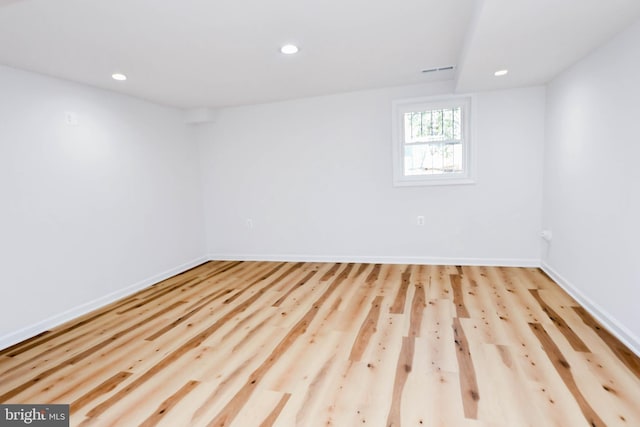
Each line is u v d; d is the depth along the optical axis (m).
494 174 4.02
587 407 1.71
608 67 2.47
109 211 3.61
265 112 4.71
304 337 2.56
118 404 1.88
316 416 1.73
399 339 2.46
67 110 3.20
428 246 4.33
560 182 3.39
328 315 2.94
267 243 4.96
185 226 4.76
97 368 2.27
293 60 3.01
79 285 3.28
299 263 4.73
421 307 3.00
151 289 3.94
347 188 4.53
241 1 1.98
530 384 1.90
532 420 1.64
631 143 2.21
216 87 3.75
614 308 2.44
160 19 2.15
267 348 2.43
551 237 3.63
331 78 3.63
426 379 1.99
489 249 4.14
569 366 2.05
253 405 1.83
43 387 2.07
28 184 2.87
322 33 2.47
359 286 3.64
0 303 2.66
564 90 3.26
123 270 3.76
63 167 3.15
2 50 2.48
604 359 2.11
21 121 2.83
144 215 4.07
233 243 5.11
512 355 2.19
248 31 2.38
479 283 3.54
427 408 1.75
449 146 4.19
